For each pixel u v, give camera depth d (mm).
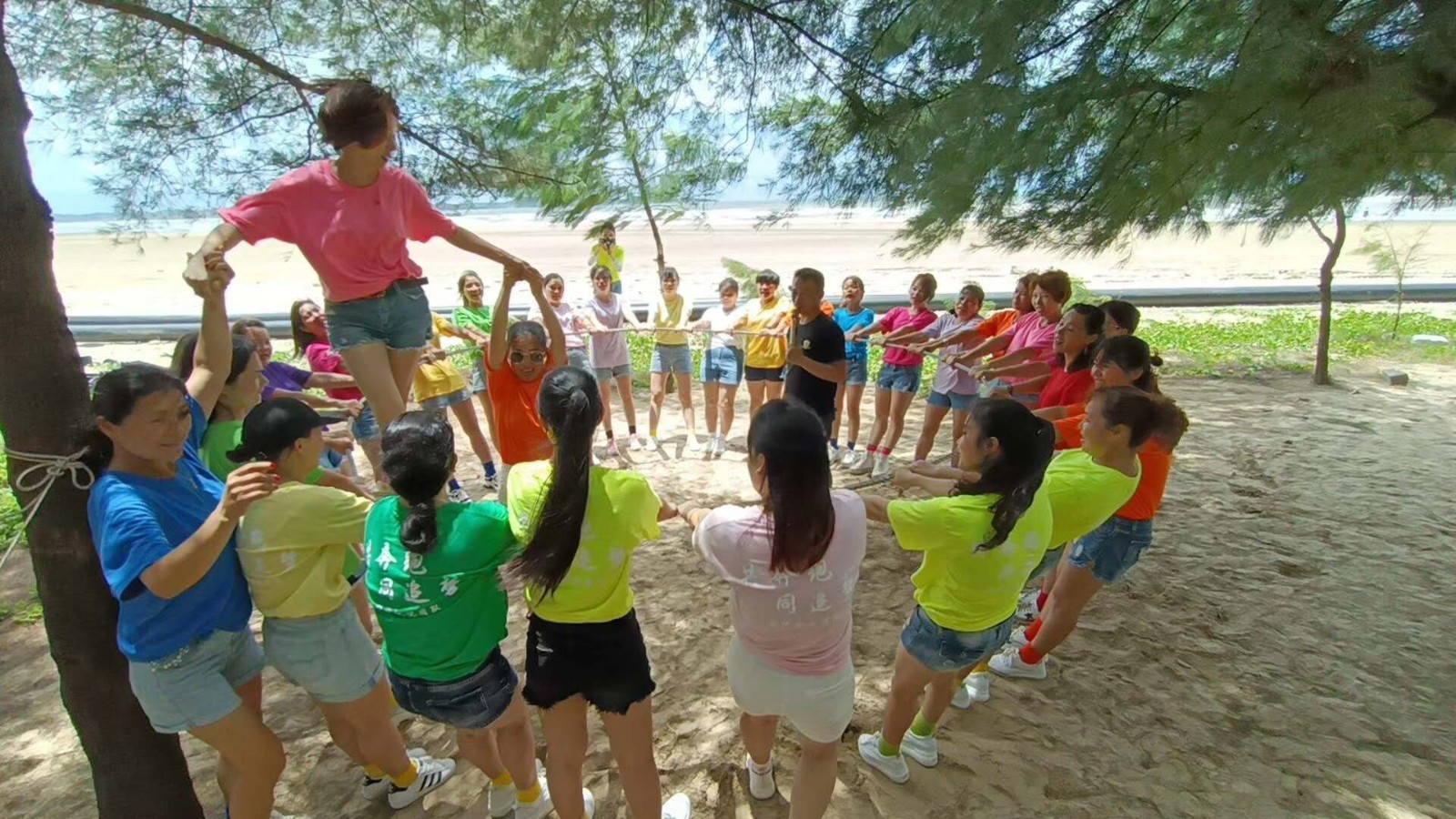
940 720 3875
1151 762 3615
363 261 3070
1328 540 5965
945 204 4637
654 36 6125
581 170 6926
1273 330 14445
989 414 2861
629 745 2879
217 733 2656
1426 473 7340
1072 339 4621
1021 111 4422
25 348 2531
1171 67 4551
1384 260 14969
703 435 8844
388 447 2541
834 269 24266
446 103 6293
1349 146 3760
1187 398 10156
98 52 5574
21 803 3553
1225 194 4484
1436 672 4312
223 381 2936
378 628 4641
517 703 3037
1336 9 3676
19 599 5414
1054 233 5012
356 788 3531
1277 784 3480
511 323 4809
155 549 2391
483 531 2684
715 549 2670
